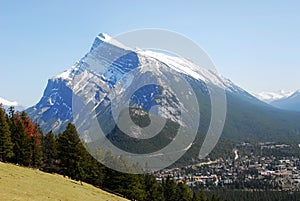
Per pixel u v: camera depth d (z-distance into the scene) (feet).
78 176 265.95
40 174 229.04
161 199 300.20
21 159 300.61
